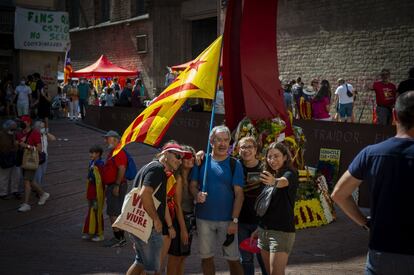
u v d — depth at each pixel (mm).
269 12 8453
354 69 20750
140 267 5488
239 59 8664
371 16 20000
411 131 3477
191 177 5852
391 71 19453
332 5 21406
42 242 8789
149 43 33375
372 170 3486
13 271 7188
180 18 32500
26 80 22891
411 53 18797
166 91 6480
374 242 3430
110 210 8367
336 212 10250
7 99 21953
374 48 20000
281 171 5266
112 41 37000
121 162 8289
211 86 6379
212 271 5816
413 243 3326
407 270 3320
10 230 9547
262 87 8570
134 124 6363
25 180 10656
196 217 5762
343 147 11234
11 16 23375
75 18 41594
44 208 10820
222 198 5648
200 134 14945
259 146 8359
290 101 17734
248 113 8469
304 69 22719
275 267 5121
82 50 40469
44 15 23625
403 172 3381
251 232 5828
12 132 11148
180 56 32750
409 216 3346
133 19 34531
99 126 19469
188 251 5773
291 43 23266
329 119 16953
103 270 7258
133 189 5410
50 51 23906
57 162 13898
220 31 25906
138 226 5309
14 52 23656
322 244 8203
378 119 14906
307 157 11734
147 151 15523
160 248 5418
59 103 24406
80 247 8492
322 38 21891
